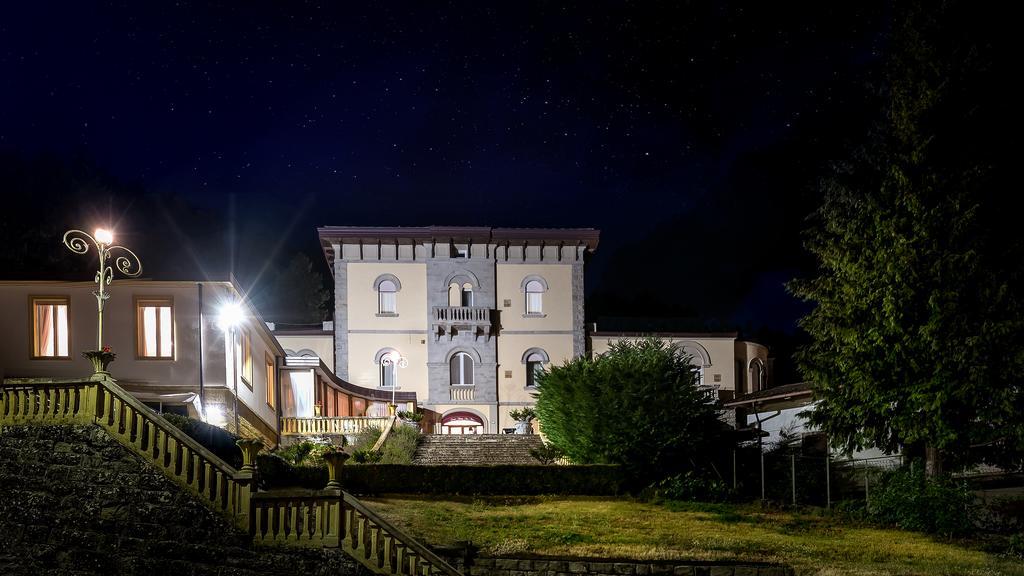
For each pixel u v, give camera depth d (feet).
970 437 91.40
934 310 91.86
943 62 97.35
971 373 89.40
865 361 95.76
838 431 99.50
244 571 59.67
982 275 92.68
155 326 102.94
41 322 101.71
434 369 188.03
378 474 94.63
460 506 88.17
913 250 94.02
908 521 83.66
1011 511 87.04
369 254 190.19
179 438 62.64
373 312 188.65
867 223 98.53
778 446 126.21
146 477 62.34
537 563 67.46
